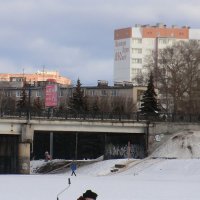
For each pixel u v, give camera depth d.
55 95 155.88
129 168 131.88
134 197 75.44
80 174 133.25
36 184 96.00
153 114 156.75
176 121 153.88
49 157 167.25
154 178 114.50
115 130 148.75
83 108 199.38
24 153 138.25
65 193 79.31
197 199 73.06
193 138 145.75
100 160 152.88
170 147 145.62
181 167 122.62
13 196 74.88
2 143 145.12
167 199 73.00
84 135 185.00
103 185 94.25
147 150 150.25
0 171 144.25
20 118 138.75
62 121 142.75
